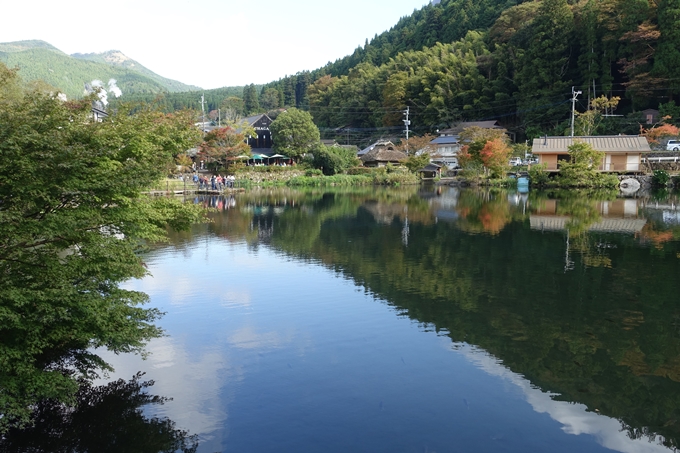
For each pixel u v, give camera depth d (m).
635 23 60.59
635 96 61.31
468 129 61.56
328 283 13.04
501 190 46.12
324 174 66.75
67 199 5.96
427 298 11.69
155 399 6.84
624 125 59.84
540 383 7.43
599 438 6.02
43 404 6.63
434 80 91.88
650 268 14.41
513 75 81.06
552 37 70.81
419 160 63.03
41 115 5.59
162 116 8.91
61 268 6.09
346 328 9.68
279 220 25.88
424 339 9.11
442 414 6.51
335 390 7.14
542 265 14.91
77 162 5.48
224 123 63.41
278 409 6.60
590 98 65.19
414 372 7.75
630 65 60.81
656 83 57.56
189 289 12.49
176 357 8.28
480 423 6.30
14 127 5.26
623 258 15.77
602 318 10.24
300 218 26.69
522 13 85.00
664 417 6.52
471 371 7.80
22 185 5.31
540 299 11.55
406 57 105.88
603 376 7.67
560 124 68.44
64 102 6.50
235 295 11.98
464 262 15.45
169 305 11.19
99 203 6.47
